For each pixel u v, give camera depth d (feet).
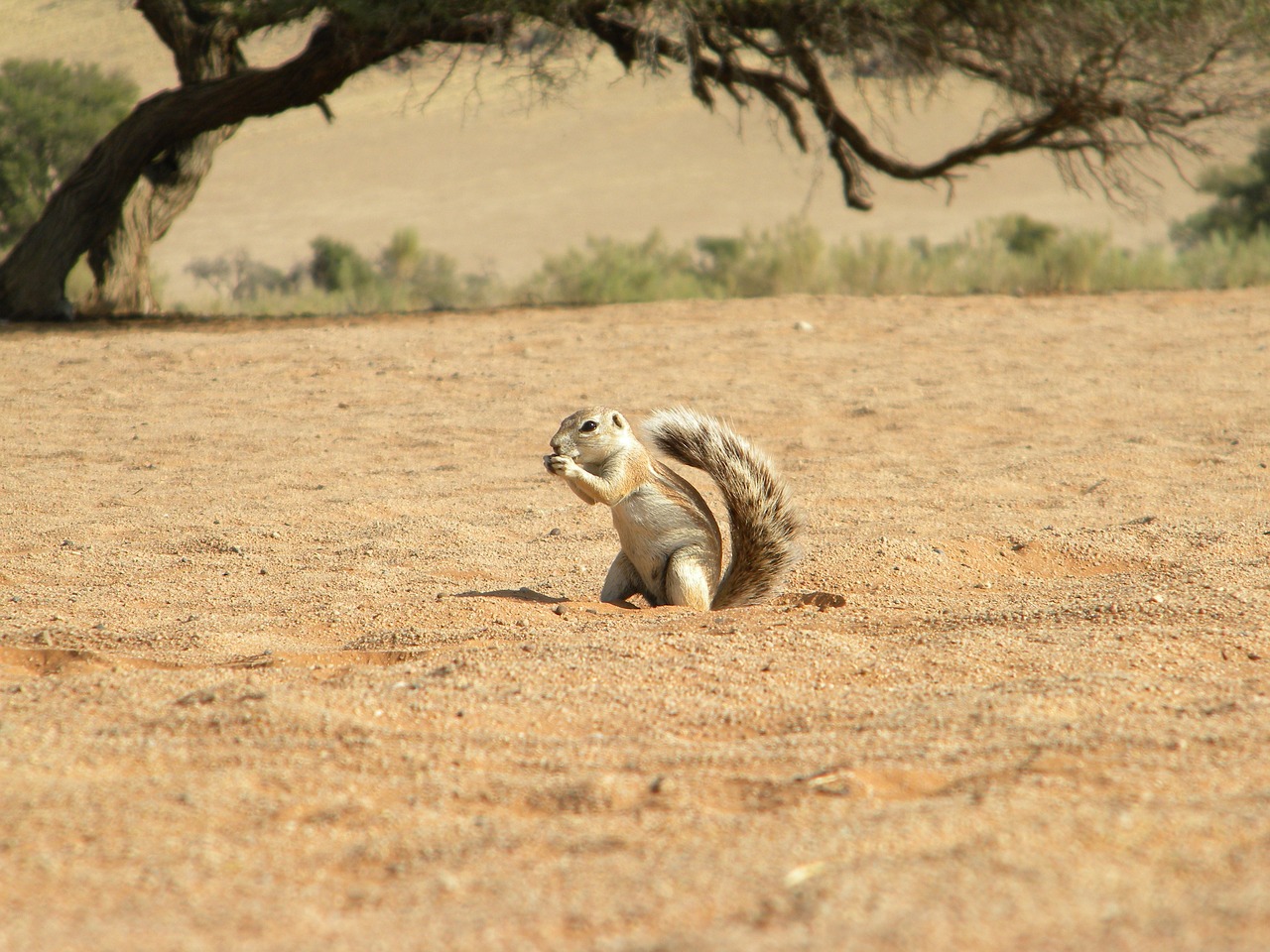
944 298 187.93
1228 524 62.44
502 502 77.66
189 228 529.45
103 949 18.85
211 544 65.16
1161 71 184.24
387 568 60.18
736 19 179.01
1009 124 196.95
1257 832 22.38
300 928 19.70
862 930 18.40
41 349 146.61
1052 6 171.22
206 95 183.73
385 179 628.69
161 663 42.86
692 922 19.44
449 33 178.60
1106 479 78.54
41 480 84.74
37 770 27.58
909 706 34.40
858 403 110.52
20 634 46.62
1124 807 23.56
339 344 148.56
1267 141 319.06
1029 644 41.86
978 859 21.01
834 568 56.59
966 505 72.59
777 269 229.04
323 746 29.63
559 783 27.02
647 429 53.16
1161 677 37.11
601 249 241.76
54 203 185.26
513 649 41.57
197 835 23.95
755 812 25.40
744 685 37.45
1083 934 18.04
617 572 55.01
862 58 183.11
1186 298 184.24
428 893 20.98
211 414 111.24
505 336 154.81
